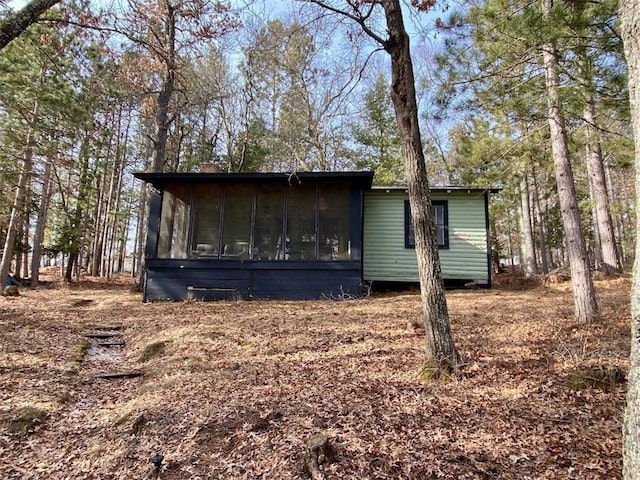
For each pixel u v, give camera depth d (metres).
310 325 6.77
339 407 3.62
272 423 3.36
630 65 1.90
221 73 16.73
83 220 17.20
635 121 1.85
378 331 6.17
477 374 4.15
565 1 5.07
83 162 16.55
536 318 6.31
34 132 11.12
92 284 17.16
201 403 3.81
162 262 10.23
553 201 21.17
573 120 7.29
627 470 1.74
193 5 9.26
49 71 9.47
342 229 10.41
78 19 7.39
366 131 20.34
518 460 2.70
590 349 4.50
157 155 12.68
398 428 3.19
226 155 22.27
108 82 9.96
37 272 15.16
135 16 6.92
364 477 2.59
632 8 1.88
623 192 18.98
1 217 14.66
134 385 4.62
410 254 11.77
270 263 10.16
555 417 3.23
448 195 11.84
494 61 6.57
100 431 3.46
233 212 10.62
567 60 5.80
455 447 2.89
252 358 5.20
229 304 9.33
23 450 3.13
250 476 2.70
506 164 9.80
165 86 12.42
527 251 15.94
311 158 17.78
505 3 5.79
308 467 2.70
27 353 5.38
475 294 9.79
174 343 5.94
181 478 2.70
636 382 1.73
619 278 10.00
